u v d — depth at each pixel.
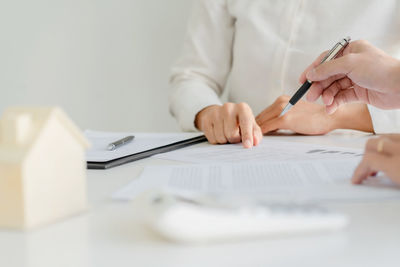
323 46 1.21
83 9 1.75
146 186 0.52
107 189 0.52
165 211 0.33
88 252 0.33
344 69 0.79
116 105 1.78
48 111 0.38
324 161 0.63
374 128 1.00
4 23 1.81
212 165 0.63
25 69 1.82
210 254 0.32
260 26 1.29
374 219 0.40
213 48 1.39
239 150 0.78
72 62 1.79
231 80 1.37
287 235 0.35
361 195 0.45
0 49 1.83
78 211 0.42
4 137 0.37
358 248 0.33
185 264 0.31
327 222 0.36
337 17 1.21
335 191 0.47
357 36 1.19
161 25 1.70
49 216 0.39
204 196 0.36
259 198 0.42
